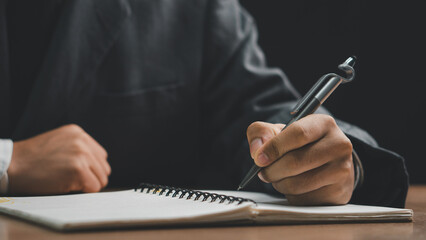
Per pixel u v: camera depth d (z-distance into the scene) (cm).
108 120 114
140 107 117
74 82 107
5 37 103
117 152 116
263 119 108
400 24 190
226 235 37
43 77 104
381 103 190
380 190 68
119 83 115
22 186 79
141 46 118
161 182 123
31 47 107
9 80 106
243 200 45
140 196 57
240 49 125
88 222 37
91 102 112
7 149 82
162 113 120
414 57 189
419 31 189
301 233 40
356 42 191
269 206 49
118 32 113
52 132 87
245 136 110
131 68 116
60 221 36
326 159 52
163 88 120
